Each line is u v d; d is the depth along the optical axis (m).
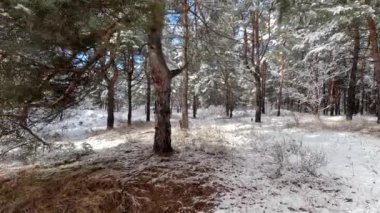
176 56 20.25
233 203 6.61
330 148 10.66
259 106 19.50
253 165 8.64
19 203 7.22
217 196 6.84
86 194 7.08
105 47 6.48
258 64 19.81
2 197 7.64
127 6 5.37
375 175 8.23
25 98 6.48
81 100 7.80
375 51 15.09
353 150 10.40
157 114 9.21
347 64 26.34
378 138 11.98
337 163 9.12
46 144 8.16
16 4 4.23
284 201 6.74
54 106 7.29
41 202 7.12
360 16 10.91
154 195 6.93
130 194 6.88
